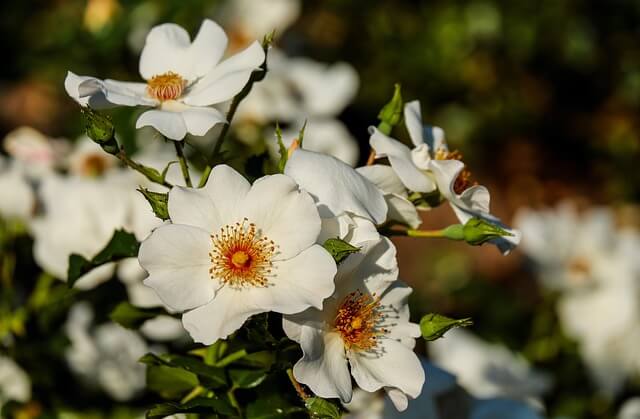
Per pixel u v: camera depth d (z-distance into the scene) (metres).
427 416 0.79
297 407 0.69
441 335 0.66
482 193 0.69
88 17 1.20
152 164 0.91
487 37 1.94
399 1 1.95
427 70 1.96
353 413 0.79
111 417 0.90
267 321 0.64
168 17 1.20
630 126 2.40
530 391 1.01
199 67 0.71
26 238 0.92
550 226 1.20
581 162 2.47
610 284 1.16
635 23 2.10
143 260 0.63
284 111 1.17
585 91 2.33
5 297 0.89
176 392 0.72
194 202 0.65
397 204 0.68
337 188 0.65
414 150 0.70
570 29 2.01
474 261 1.99
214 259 0.64
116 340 0.89
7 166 0.91
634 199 2.31
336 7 1.93
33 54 1.45
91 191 0.88
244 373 0.70
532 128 2.31
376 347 0.66
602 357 1.14
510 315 1.26
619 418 1.06
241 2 1.52
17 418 0.88
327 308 0.65
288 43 1.80
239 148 1.06
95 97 0.67
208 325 0.63
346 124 2.00
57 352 0.88
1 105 2.04
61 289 0.88
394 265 0.66
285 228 0.64
